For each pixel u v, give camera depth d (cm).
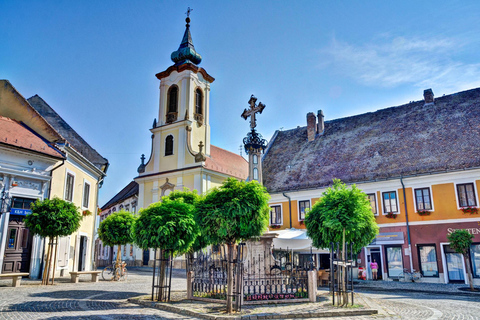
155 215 1260
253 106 1770
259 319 986
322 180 3064
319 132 3600
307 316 1027
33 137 2112
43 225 1661
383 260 2639
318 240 1557
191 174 3744
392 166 2783
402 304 1361
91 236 2741
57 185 2152
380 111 3378
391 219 2655
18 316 921
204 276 1378
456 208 2431
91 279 2028
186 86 4009
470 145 2567
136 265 3991
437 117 2942
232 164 4500
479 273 2309
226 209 1059
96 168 2736
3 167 1867
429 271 2473
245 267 1480
